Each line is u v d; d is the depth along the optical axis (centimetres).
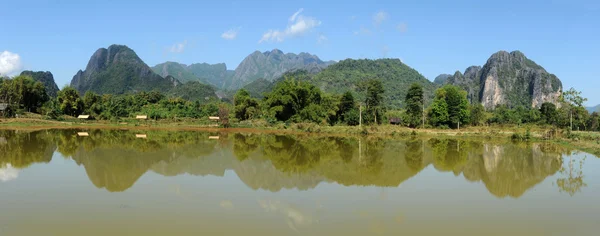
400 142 4381
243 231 1185
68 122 7062
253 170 2262
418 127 7025
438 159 2886
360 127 6156
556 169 2461
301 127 6262
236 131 6109
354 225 1269
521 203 1589
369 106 7338
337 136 5306
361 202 1562
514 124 7556
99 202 1470
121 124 7100
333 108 7319
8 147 3209
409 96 7450
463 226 1287
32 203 1442
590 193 1781
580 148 3681
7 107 7319
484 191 1802
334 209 1450
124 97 11250
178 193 1633
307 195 1659
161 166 2320
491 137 5300
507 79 17688
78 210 1363
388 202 1573
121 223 1236
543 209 1500
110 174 2028
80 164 2345
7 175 1967
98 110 8662
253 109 8181
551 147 3869
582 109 5322
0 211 1338
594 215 1430
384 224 1288
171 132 5662
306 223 1280
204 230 1187
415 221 1329
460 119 7194
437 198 1655
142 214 1330
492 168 2480
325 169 2373
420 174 2244
